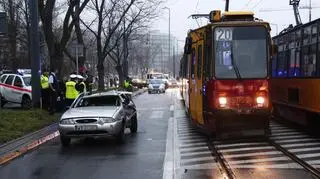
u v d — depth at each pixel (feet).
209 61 56.80
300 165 41.52
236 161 43.98
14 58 195.31
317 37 55.72
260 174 38.17
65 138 55.93
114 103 61.87
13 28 181.68
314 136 60.13
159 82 207.51
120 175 39.52
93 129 55.11
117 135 56.13
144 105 124.06
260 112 55.36
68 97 87.51
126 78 191.52
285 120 76.64
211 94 56.34
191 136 61.82
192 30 69.31
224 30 56.70
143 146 54.90
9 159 47.44
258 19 59.11
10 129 64.80
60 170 42.06
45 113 81.51
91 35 246.27
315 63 56.18
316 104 55.47
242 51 56.49
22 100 99.04
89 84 109.50
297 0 91.40
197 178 37.45
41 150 53.52
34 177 39.32
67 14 98.32
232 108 55.47
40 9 94.89
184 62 94.07
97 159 47.19
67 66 206.18
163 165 43.21
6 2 188.65
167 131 68.33
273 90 79.00
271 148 50.72
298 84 63.21
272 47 56.75
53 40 96.78
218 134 56.29
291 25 73.67
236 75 56.08
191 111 68.95
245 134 55.98
